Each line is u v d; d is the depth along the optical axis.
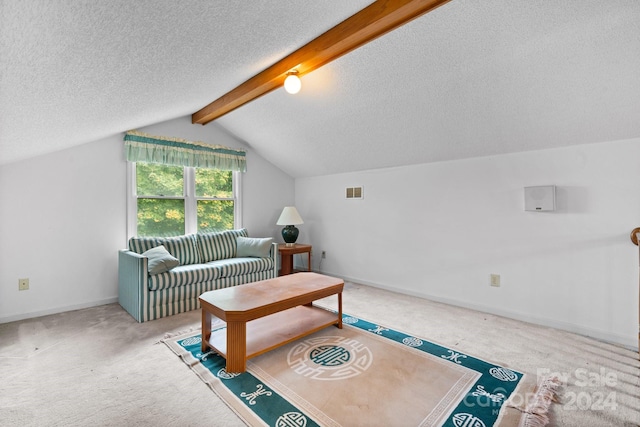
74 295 3.28
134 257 2.99
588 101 2.20
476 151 3.14
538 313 2.86
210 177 4.36
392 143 3.46
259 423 1.55
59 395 1.77
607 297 2.52
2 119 1.78
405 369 2.04
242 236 4.36
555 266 2.76
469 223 3.30
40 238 3.08
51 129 2.30
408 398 1.74
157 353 2.27
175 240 3.70
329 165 4.48
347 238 4.55
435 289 3.59
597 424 1.54
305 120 3.58
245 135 4.41
